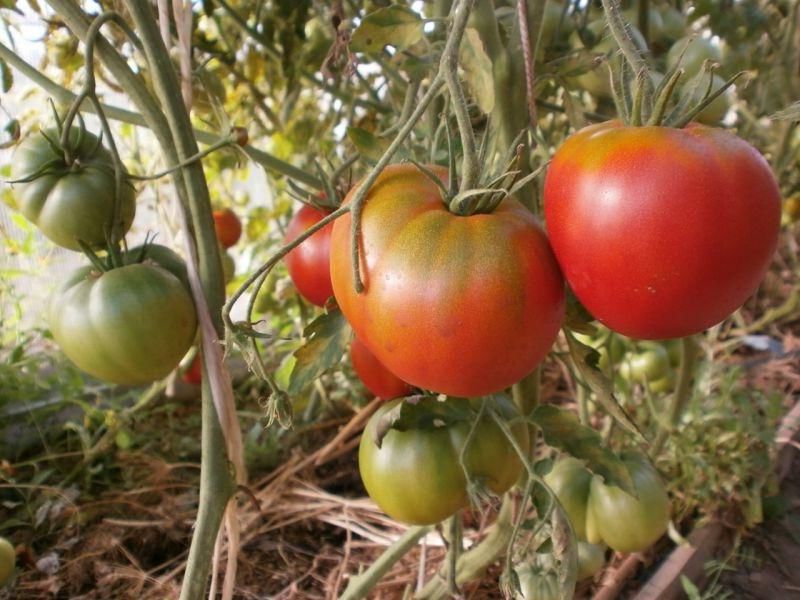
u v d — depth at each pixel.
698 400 0.72
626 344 0.71
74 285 0.38
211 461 0.39
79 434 0.73
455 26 0.26
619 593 0.58
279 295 0.80
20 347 0.75
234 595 0.57
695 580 0.63
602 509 0.48
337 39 0.44
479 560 0.49
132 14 0.36
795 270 1.25
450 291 0.24
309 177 0.55
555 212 0.25
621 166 0.23
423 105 0.25
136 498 0.68
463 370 0.25
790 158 0.90
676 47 0.50
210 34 0.79
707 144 0.23
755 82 0.80
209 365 0.39
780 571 0.68
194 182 0.38
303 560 0.61
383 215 0.26
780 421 0.85
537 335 0.25
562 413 0.37
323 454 0.72
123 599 0.56
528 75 0.32
